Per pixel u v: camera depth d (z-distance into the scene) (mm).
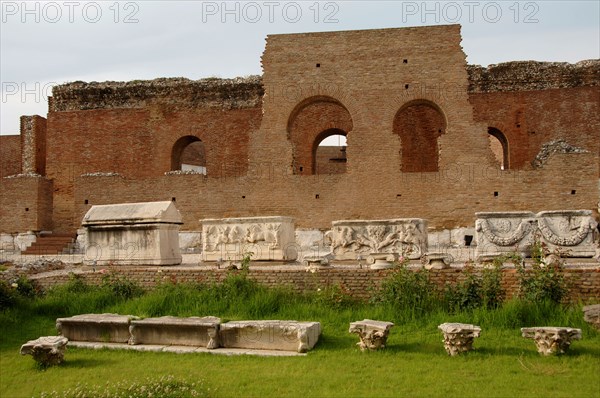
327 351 9992
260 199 26969
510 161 30812
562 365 8891
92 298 13781
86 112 34438
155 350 10383
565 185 24672
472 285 12352
